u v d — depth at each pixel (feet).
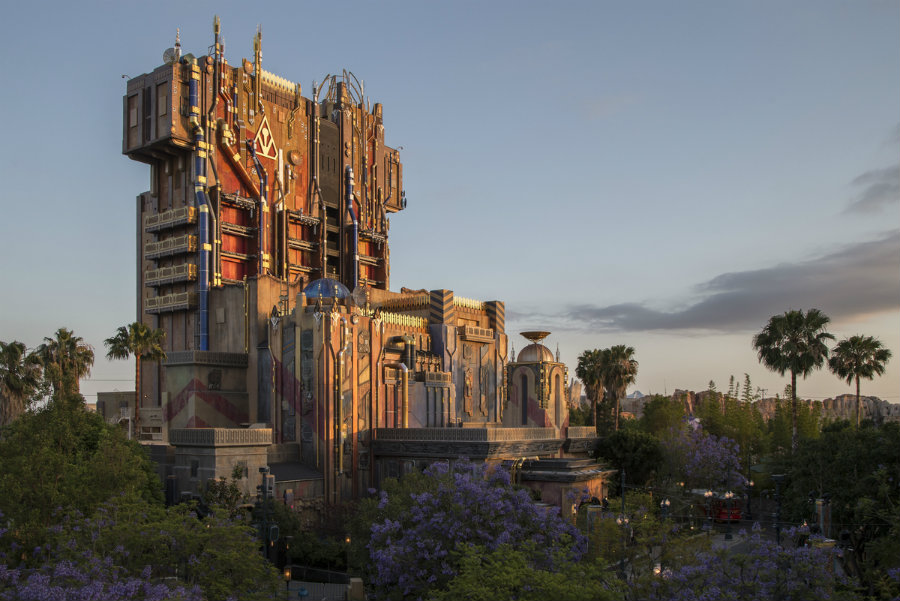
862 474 163.43
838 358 272.92
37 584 81.41
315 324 208.44
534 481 196.03
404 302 274.98
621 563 109.81
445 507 119.96
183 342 261.65
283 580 132.87
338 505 188.14
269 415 219.00
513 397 276.00
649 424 344.28
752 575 90.58
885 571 120.78
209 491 169.48
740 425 327.47
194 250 259.19
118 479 134.21
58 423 140.05
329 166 321.93
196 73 265.13
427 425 240.12
